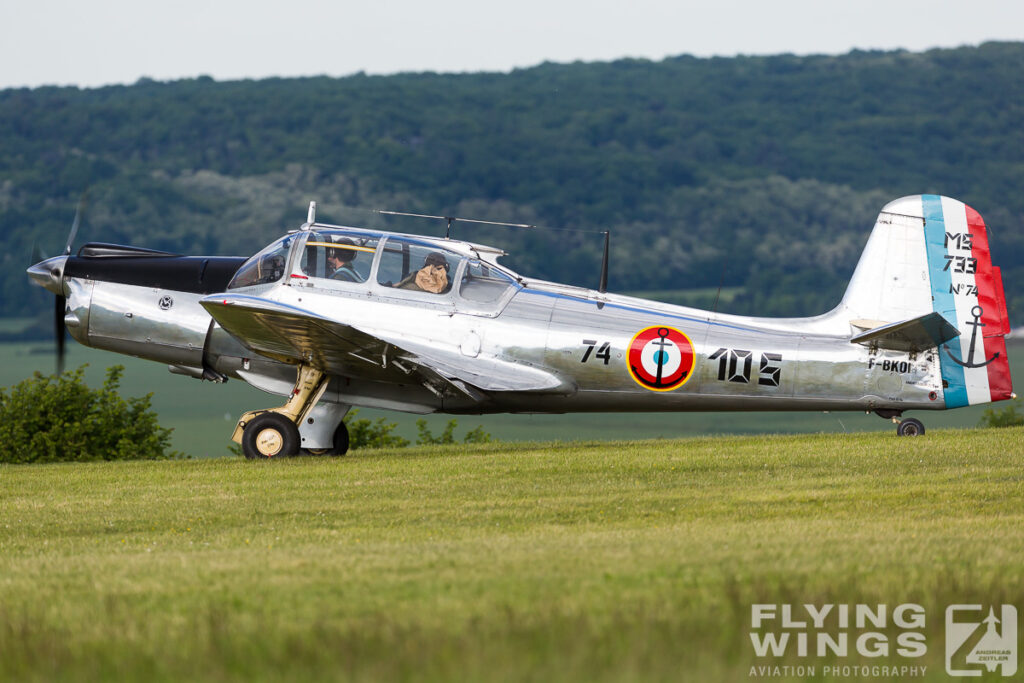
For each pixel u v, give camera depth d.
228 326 52.56
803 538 29.14
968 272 54.84
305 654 20.00
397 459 53.53
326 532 34.47
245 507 40.41
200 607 23.05
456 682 18.66
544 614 21.59
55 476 52.69
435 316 54.47
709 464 48.16
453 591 23.47
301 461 54.00
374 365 54.47
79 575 27.17
